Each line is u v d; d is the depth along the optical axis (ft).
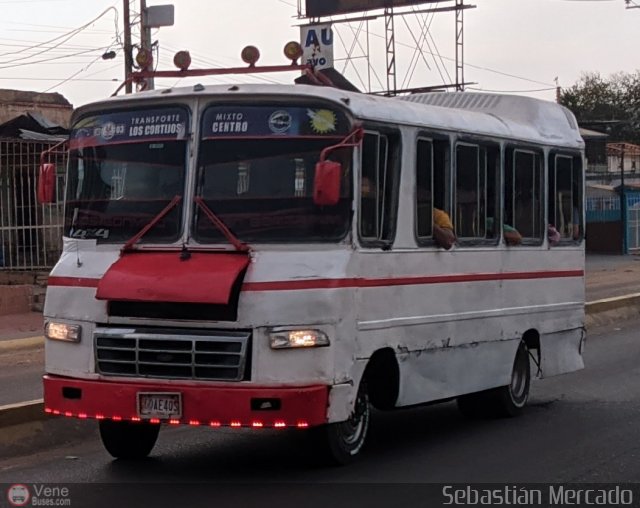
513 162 32.94
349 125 24.21
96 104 26.11
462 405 34.04
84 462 27.78
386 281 25.89
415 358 27.48
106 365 24.11
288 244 23.86
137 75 27.96
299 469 26.08
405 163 26.89
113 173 25.63
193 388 23.08
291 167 24.21
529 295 34.06
